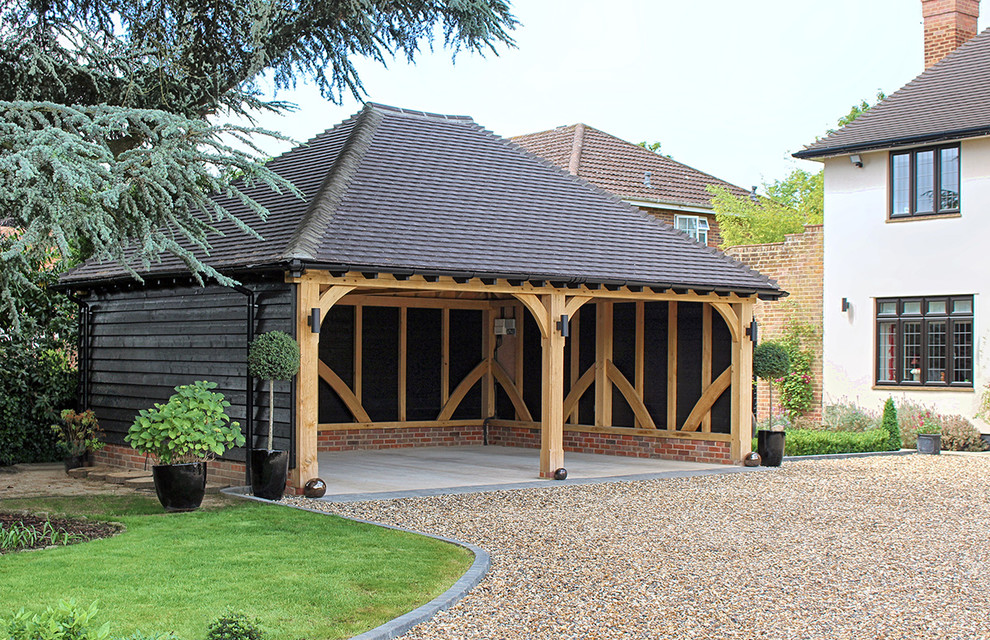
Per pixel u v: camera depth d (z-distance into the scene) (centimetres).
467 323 1908
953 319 1973
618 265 1392
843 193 2134
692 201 2669
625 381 1706
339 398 1747
